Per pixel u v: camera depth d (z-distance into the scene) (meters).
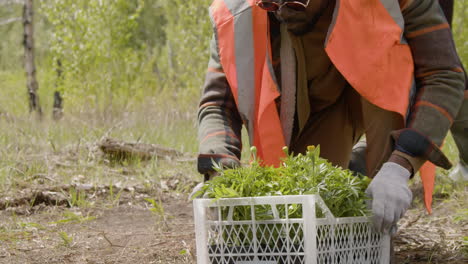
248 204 2.10
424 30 2.63
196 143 7.95
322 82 3.11
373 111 2.70
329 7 2.74
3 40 22.47
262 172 2.31
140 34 24.36
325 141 3.40
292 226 2.08
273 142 2.87
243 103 2.85
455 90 2.59
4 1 22.30
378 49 2.58
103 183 5.57
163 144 7.89
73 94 13.75
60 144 7.50
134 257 3.31
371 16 2.61
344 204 2.28
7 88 16.88
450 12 2.92
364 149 3.75
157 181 5.70
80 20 13.80
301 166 2.31
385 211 2.29
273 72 2.83
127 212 4.67
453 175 5.16
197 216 2.19
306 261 2.04
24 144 7.23
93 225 4.20
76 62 13.74
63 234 3.57
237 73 2.86
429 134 2.51
